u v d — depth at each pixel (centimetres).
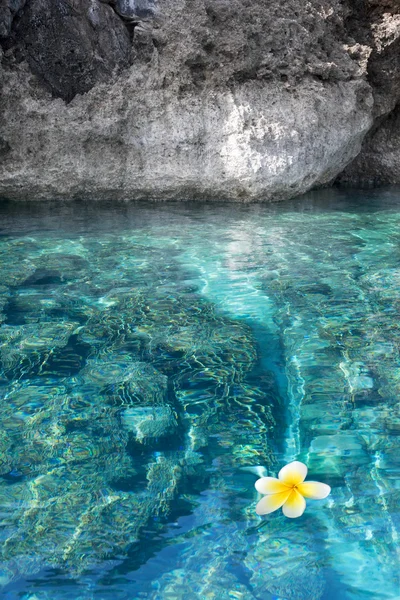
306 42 770
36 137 724
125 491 190
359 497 184
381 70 867
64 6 709
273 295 388
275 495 154
